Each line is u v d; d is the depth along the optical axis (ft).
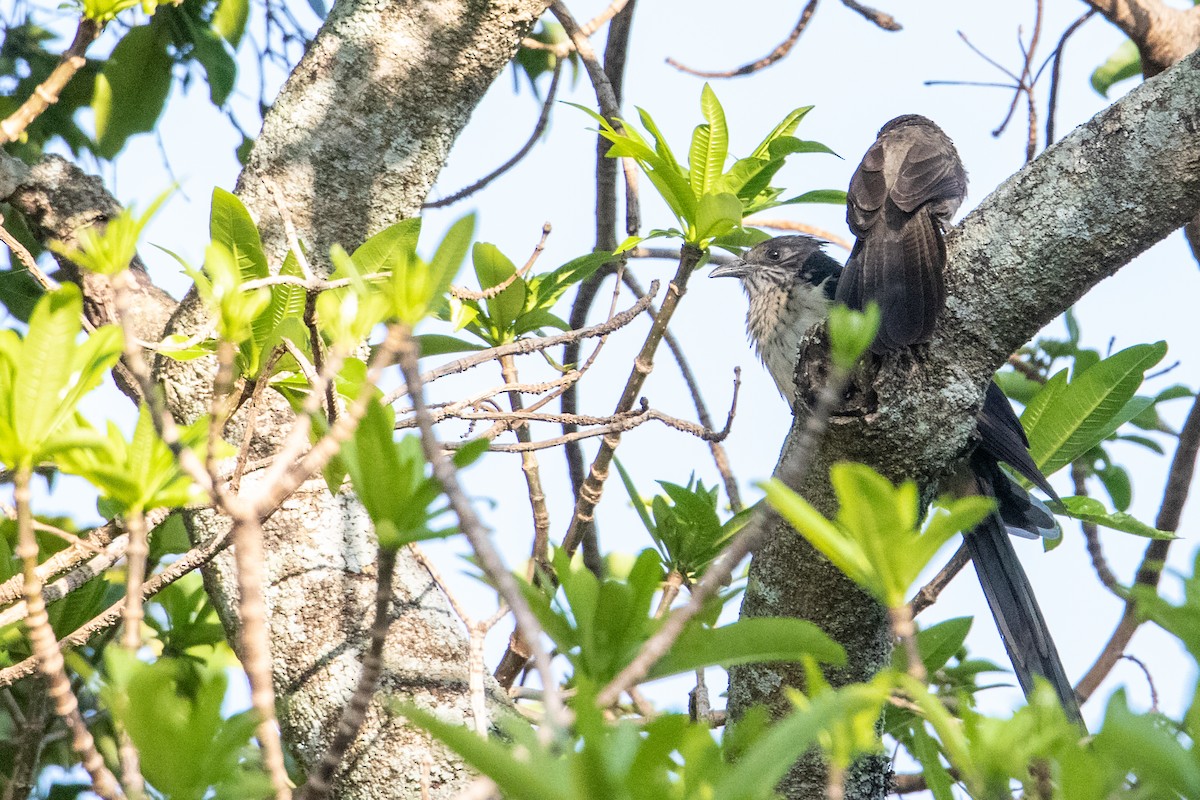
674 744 8.89
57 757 23.20
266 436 22.36
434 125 25.21
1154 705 23.50
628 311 23.26
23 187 25.93
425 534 9.91
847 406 20.08
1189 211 19.95
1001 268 20.26
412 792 20.01
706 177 25.34
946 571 25.86
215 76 28.78
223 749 10.11
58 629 22.02
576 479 30.30
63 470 12.57
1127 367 26.50
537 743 8.62
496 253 26.53
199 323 23.26
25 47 30.99
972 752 10.45
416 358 9.98
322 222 24.50
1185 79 19.76
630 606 11.03
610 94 29.37
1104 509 25.55
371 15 25.14
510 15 25.09
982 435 25.22
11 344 11.35
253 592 10.09
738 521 24.89
